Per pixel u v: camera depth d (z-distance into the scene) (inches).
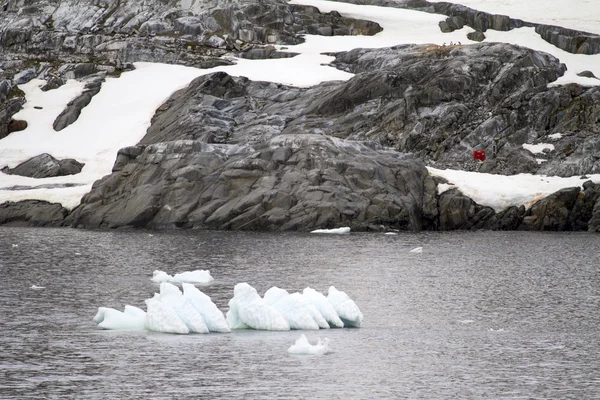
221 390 3553.2
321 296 4830.2
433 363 4003.4
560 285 6230.3
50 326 4758.9
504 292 5940.0
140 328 4694.9
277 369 3858.3
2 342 4360.2
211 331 4606.3
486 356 4148.6
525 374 3836.1
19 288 6063.0
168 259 7514.8
